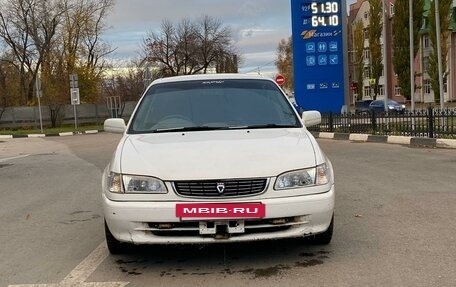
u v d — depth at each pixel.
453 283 3.95
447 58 46.12
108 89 50.75
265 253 4.82
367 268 4.35
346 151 13.53
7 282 4.31
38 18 43.28
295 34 21.12
